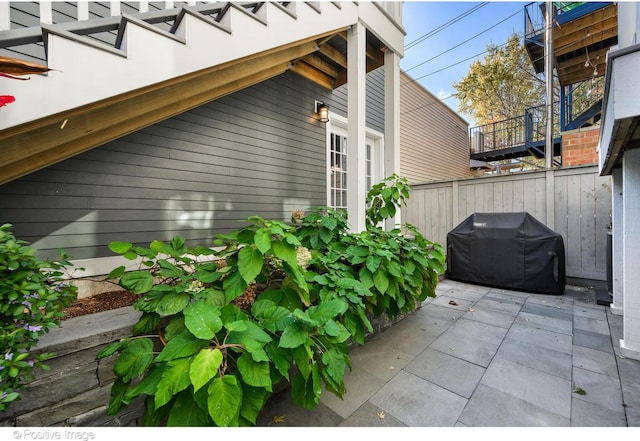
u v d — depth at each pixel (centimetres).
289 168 383
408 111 678
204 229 289
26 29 132
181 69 180
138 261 236
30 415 108
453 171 874
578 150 453
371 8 318
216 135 300
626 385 173
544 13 548
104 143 214
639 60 122
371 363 205
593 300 339
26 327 96
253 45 218
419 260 253
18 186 188
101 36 218
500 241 400
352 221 301
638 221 201
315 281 186
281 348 126
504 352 219
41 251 196
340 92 469
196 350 109
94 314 154
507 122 970
